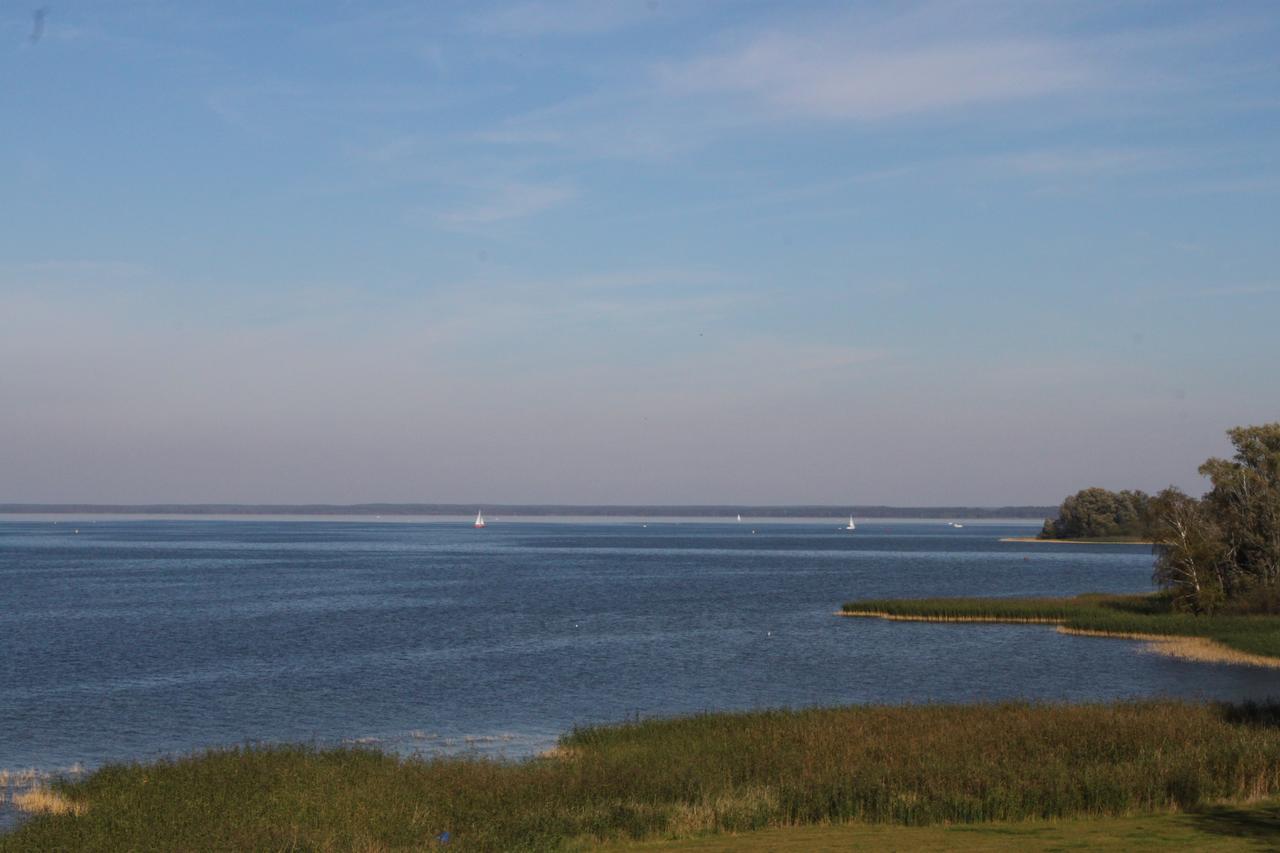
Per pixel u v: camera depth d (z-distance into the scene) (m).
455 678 60.06
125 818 26.03
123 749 41.59
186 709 50.16
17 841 24.75
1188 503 88.88
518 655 70.25
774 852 23.73
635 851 24.33
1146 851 23.27
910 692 55.34
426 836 24.73
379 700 52.62
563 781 29.42
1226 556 87.12
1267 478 88.75
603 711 49.66
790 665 65.69
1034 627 86.56
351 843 23.88
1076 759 31.61
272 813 26.41
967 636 80.62
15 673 61.97
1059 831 25.53
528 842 24.52
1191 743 32.41
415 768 31.39
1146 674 61.19
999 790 27.77
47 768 38.12
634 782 29.34
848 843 24.56
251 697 53.50
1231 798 28.78
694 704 51.59
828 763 31.19
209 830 24.62
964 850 23.67
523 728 45.34
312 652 71.81
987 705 42.12
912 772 29.77
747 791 28.19
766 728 37.44
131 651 72.25
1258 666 64.06
